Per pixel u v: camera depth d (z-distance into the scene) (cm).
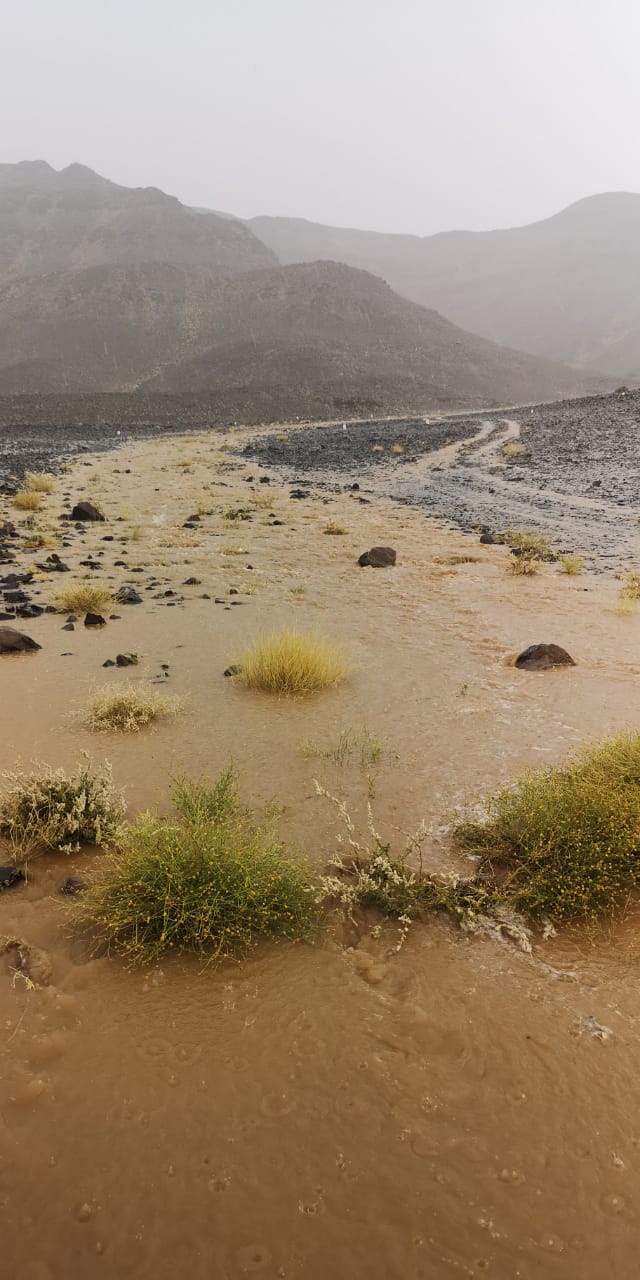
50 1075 241
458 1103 232
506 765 487
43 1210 198
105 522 1669
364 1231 193
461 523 1642
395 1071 244
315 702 611
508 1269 184
